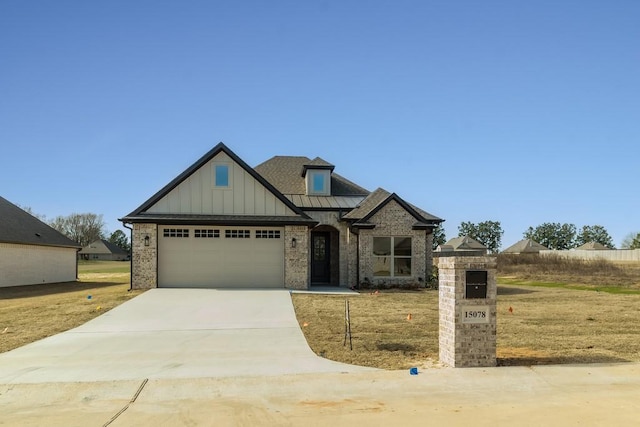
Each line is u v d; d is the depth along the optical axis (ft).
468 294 26.18
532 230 299.38
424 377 24.30
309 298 55.88
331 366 26.58
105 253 329.72
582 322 41.52
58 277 99.19
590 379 24.02
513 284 91.61
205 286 63.93
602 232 292.40
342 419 18.99
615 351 29.99
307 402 21.01
